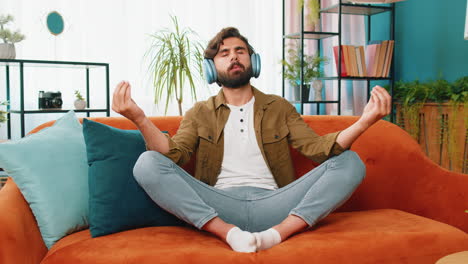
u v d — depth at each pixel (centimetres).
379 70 343
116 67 369
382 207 163
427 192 157
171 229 129
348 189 132
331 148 140
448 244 119
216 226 122
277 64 423
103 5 362
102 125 139
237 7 407
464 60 299
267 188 151
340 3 337
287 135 163
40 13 342
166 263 104
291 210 130
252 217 137
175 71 322
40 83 346
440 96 284
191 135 155
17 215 114
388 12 362
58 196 128
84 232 132
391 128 172
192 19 391
